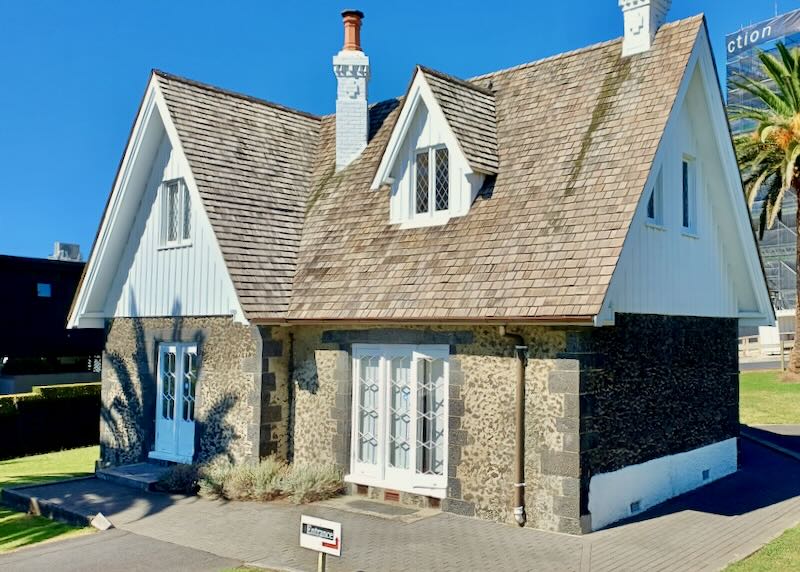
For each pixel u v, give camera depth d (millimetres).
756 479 14391
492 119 14156
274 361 13711
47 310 27828
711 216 14438
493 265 11469
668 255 12836
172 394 15805
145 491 13773
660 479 12344
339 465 13094
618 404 11266
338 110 16938
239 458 13820
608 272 10031
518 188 12484
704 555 9375
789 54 25062
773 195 26906
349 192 15664
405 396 12469
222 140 15742
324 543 7809
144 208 16391
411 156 13773
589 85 13391
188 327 15109
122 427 16750
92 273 16875
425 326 11992
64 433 23531
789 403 24000
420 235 13195
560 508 10375
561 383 10438
